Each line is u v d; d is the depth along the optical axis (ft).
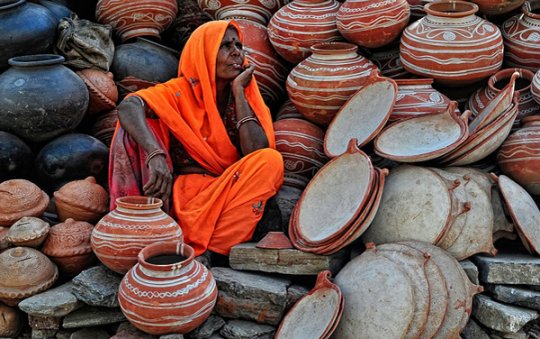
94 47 15.01
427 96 13.20
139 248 10.77
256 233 12.69
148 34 16.44
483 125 12.07
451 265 11.10
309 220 12.13
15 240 11.43
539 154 12.37
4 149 13.37
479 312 11.25
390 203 11.96
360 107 13.38
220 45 12.48
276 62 15.43
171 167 12.35
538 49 13.88
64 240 11.71
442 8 14.20
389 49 14.89
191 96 12.73
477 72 13.26
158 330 9.98
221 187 12.01
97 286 10.88
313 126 14.24
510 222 12.18
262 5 16.01
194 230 11.95
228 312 11.23
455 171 12.42
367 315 10.62
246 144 12.57
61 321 11.07
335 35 14.57
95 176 13.97
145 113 12.39
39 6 15.06
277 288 11.11
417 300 10.62
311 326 10.80
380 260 11.10
